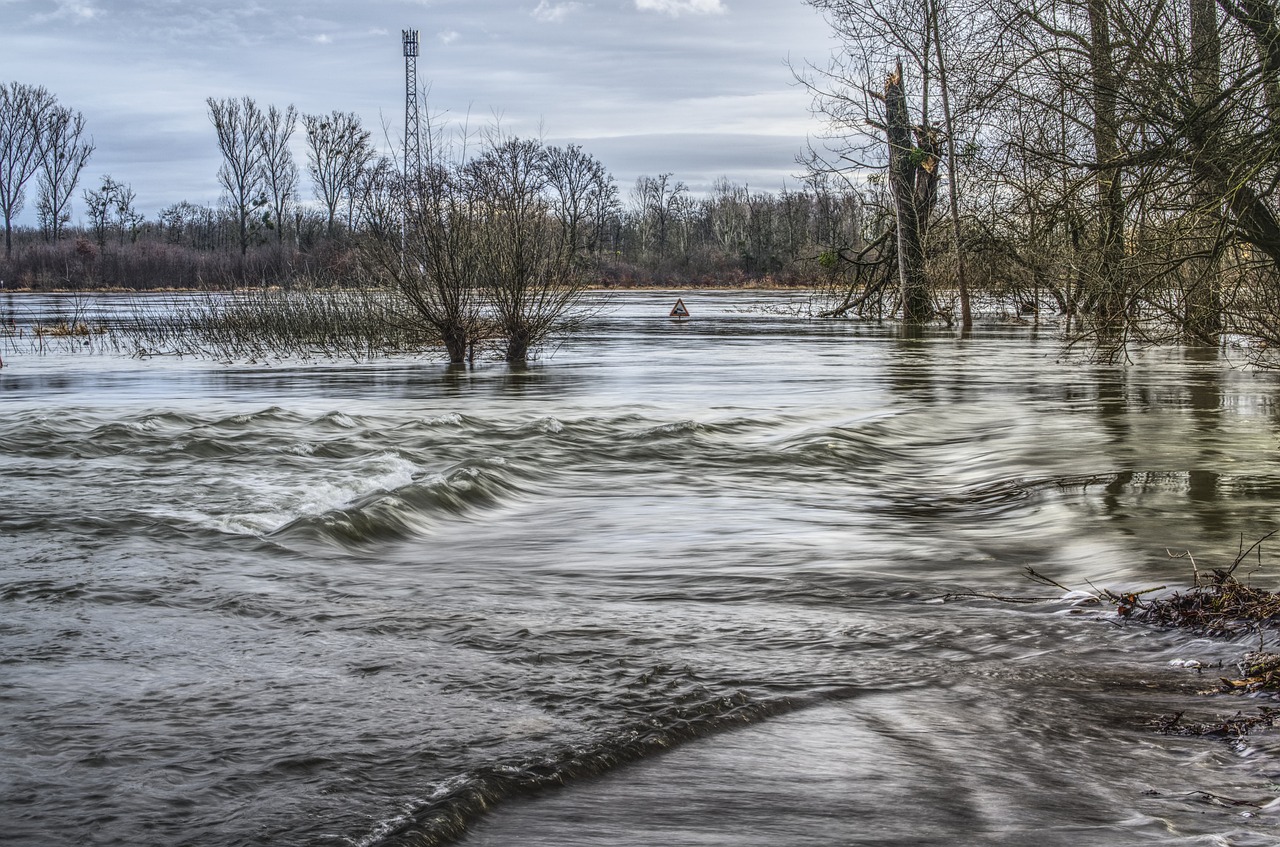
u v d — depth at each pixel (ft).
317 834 10.21
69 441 36.29
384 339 85.87
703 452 37.32
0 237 342.64
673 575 21.53
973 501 29.89
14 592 18.98
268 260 270.26
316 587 19.99
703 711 13.67
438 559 22.79
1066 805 11.04
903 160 110.22
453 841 10.21
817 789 11.42
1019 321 117.39
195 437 37.09
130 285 282.97
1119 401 51.70
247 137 319.47
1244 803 11.11
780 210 391.24
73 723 12.99
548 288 74.90
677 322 130.41
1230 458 35.60
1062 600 19.57
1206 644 16.88
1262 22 39.34
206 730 12.83
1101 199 46.34
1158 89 41.68
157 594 19.13
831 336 102.06
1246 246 44.91
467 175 73.05
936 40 93.71
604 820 10.67
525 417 44.04
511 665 15.51
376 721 13.17
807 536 25.36
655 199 430.61
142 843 10.07
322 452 35.99
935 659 16.14
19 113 316.60
